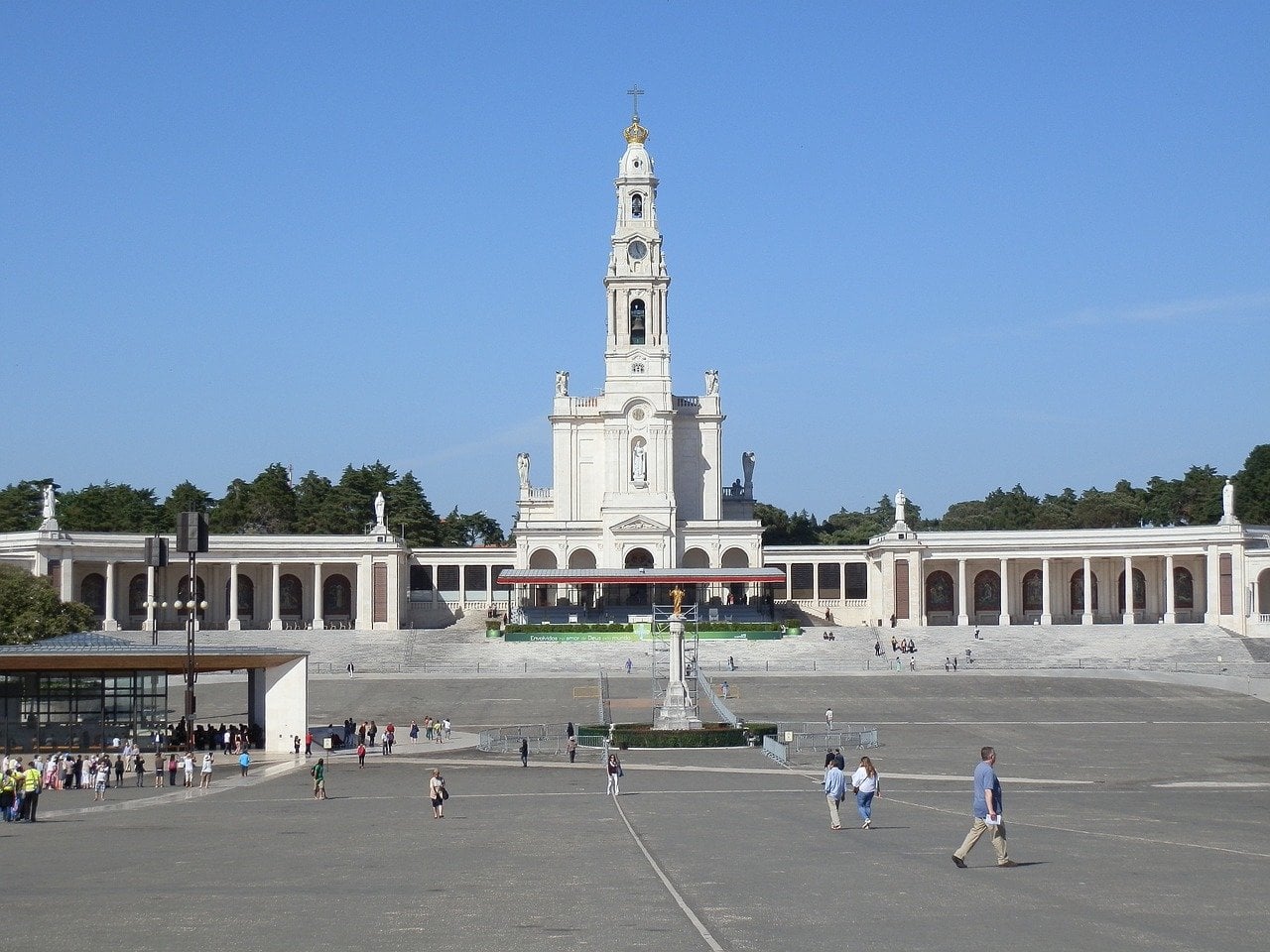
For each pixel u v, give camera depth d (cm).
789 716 10462
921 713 10562
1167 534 15988
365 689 12000
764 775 7506
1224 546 15625
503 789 6944
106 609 15812
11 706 8894
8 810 5838
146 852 4772
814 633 15012
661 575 16275
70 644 9381
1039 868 4056
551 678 12575
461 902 3606
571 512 17875
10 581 11812
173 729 9306
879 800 6269
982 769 4056
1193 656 13700
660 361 17612
